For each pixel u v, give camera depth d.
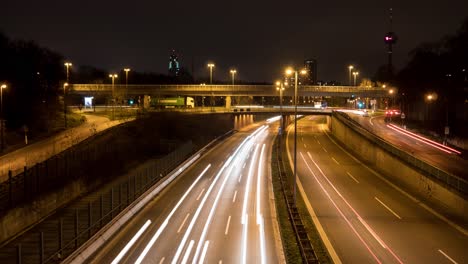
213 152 94.38
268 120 193.75
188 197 53.00
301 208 47.72
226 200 51.62
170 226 41.16
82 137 82.06
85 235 36.91
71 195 48.41
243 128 155.38
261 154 92.06
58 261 31.28
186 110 135.25
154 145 87.56
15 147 74.06
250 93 138.38
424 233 39.19
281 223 41.72
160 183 58.03
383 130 113.00
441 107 125.25
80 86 132.00
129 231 39.62
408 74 145.50
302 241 36.22
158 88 135.12
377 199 51.72
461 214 44.69
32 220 40.34
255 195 54.25
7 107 88.75
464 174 58.97
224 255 33.69
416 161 57.78
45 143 77.69
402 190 56.25
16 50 110.75
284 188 56.09
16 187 42.28
